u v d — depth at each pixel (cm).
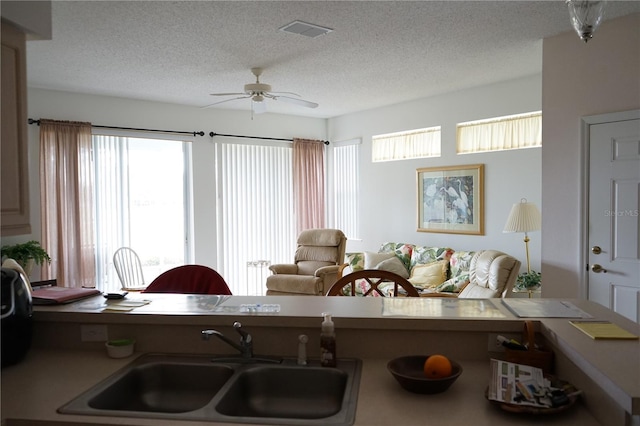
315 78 491
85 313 188
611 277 341
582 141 352
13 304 170
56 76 470
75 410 134
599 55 343
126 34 353
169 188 617
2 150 166
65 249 525
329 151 741
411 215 629
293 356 179
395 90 553
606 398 117
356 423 125
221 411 141
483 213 545
